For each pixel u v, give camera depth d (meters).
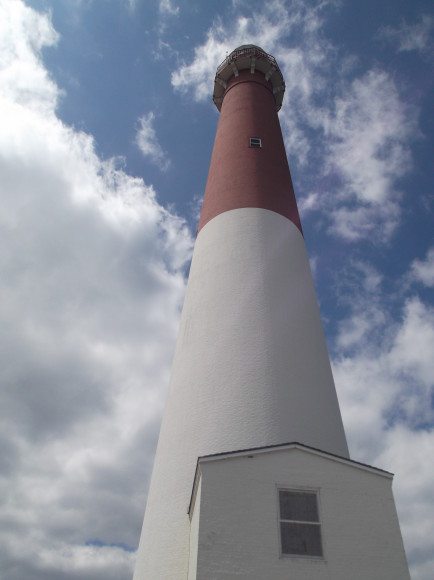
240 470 10.45
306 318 17.23
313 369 15.78
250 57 28.52
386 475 10.87
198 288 18.08
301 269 18.94
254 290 16.97
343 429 15.48
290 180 23.69
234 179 21.52
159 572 12.26
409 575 9.71
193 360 15.84
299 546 9.76
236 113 25.78
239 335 15.73
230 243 18.77
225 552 9.48
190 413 14.58
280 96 29.89
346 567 9.63
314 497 10.42
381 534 10.09
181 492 13.13
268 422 13.77
